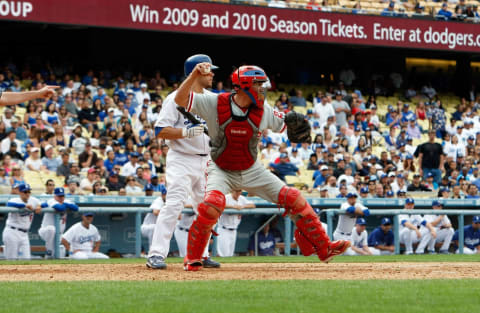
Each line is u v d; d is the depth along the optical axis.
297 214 21.34
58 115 60.19
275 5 73.00
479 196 57.50
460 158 73.12
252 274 21.00
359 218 46.00
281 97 73.69
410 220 48.84
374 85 85.44
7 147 52.62
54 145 55.97
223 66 87.44
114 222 43.00
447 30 80.94
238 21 70.75
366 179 59.72
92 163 53.19
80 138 56.53
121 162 55.25
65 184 49.38
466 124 78.00
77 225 40.31
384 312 12.68
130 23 66.12
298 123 20.62
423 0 88.62
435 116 78.31
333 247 21.59
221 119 20.12
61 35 80.00
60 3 63.44
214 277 19.92
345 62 91.75
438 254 46.12
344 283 17.56
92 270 23.05
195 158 23.86
